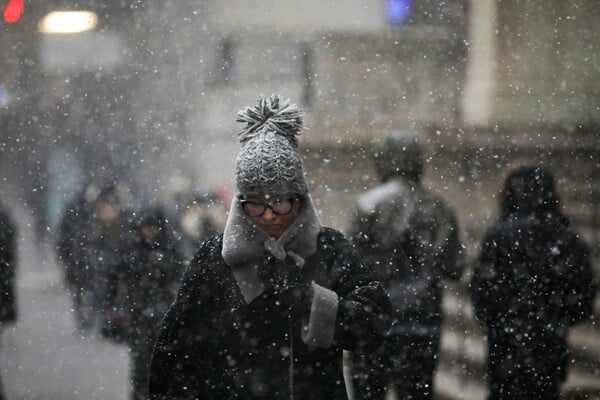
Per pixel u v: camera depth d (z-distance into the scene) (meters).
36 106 53.78
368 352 9.77
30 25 54.62
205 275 9.96
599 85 40.66
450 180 38.69
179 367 9.94
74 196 25.97
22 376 21.19
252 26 60.62
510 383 16.08
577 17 41.88
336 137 49.97
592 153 36.06
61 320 26.50
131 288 20.53
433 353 15.69
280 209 9.63
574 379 19.41
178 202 26.02
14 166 48.94
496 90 43.66
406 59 53.22
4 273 24.12
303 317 9.54
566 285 15.91
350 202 44.16
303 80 59.59
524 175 15.84
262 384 9.79
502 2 44.66
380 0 56.22
